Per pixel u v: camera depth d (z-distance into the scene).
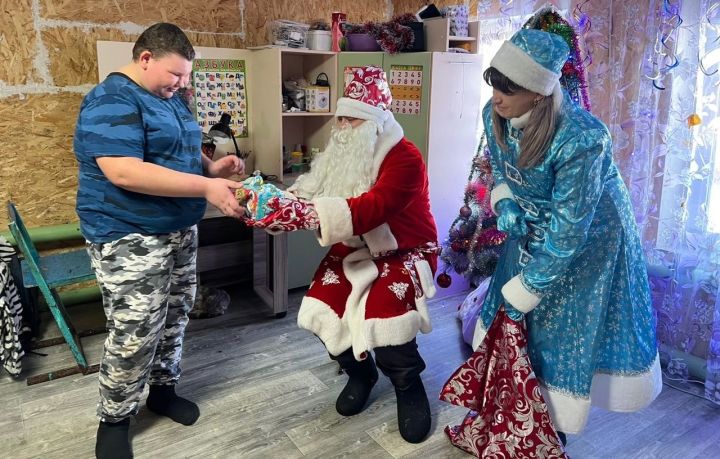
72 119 2.82
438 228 3.23
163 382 2.05
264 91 3.14
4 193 2.72
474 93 3.14
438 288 3.24
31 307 2.59
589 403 1.59
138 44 1.69
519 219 1.64
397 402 2.03
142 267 1.74
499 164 1.67
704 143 2.16
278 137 3.08
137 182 1.62
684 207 2.24
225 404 2.16
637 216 2.39
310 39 3.15
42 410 2.12
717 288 2.20
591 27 2.39
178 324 2.03
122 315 1.73
